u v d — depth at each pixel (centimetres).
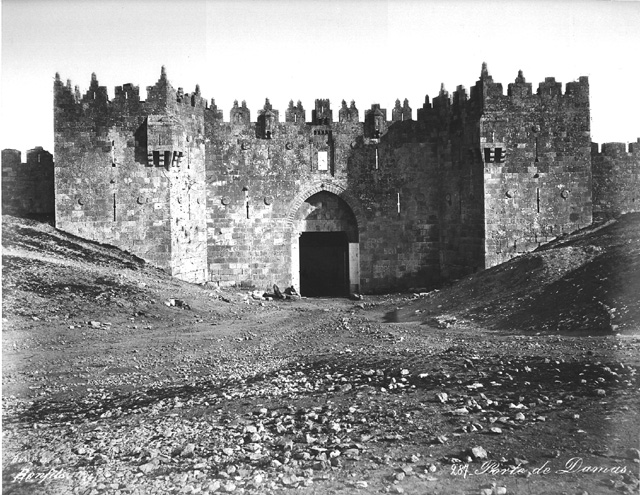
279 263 5478
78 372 2402
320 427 1656
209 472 1442
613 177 5300
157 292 4109
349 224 5584
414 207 5519
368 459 1454
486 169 4816
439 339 2695
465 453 1447
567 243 4100
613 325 2464
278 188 5475
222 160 5403
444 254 5428
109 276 4147
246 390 2039
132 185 4803
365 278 5516
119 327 3300
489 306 3253
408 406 1769
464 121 5062
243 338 3078
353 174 5519
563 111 4841
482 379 1936
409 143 5509
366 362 2291
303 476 1388
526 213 4834
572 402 1683
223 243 5412
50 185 5212
